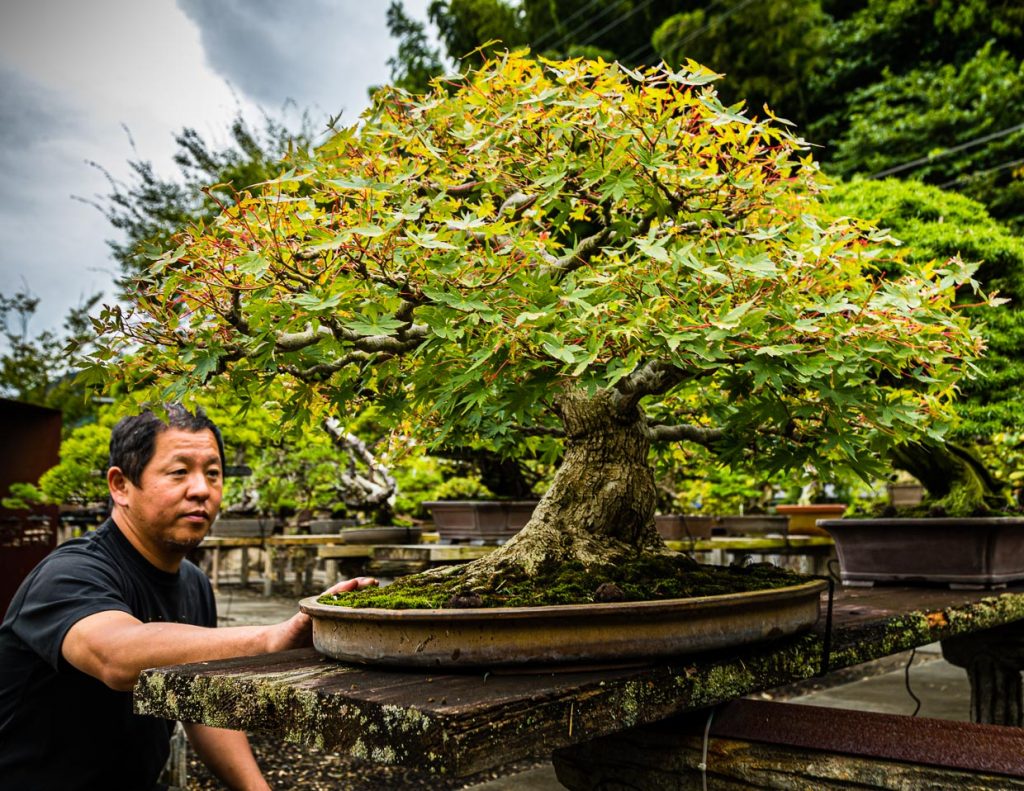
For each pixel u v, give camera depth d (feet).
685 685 3.42
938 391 4.84
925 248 9.86
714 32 34.09
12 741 4.64
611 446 4.42
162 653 3.92
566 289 3.55
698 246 3.92
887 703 12.16
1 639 4.67
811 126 35.76
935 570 7.22
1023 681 8.21
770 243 4.23
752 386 4.07
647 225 4.26
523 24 40.22
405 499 18.45
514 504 11.80
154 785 5.31
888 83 34.17
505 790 8.73
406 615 3.14
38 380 39.73
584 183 3.91
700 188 4.19
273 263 3.39
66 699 4.68
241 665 3.47
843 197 11.11
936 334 3.98
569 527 4.25
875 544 7.54
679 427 4.92
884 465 4.52
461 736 2.56
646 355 3.65
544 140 4.09
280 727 3.01
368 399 4.70
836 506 16.84
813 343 3.69
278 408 4.81
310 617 3.73
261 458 21.76
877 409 3.85
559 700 2.92
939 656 16.52
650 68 3.99
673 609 3.28
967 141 30.63
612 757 4.12
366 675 3.21
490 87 4.19
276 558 25.79
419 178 3.94
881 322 3.61
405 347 3.85
